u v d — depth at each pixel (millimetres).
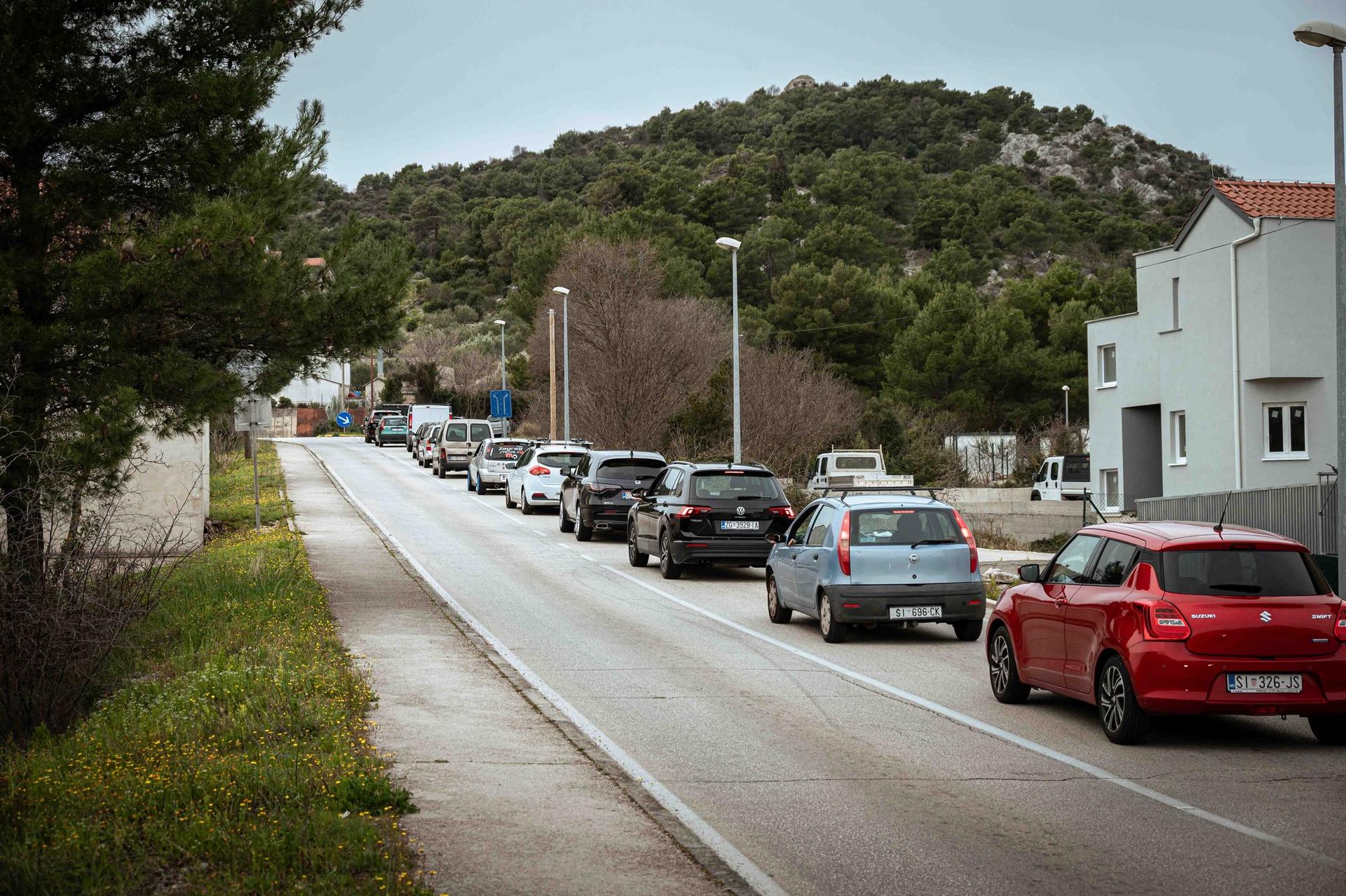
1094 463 39219
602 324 53125
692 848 6652
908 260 109625
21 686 10516
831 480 39312
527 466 35594
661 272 63625
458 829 6922
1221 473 31359
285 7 16484
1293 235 29031
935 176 145750
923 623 16172
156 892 5797
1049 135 191500
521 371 73062
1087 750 9227
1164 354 34219
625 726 10031
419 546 26500
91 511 12383
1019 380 70688
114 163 15344
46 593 10648
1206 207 31750
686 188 109500
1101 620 9562
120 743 8719
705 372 54188
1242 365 30109
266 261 15578
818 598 14906
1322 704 8953
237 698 10008
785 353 52094
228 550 22984
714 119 192875
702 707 10867
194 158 15539
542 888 5957
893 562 14477
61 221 15047
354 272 17125
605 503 27375
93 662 10984
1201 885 6133
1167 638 9023
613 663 13148
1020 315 71750
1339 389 14695
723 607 18031
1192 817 7363
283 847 6238
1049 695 11586
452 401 85312
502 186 164375
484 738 9352
